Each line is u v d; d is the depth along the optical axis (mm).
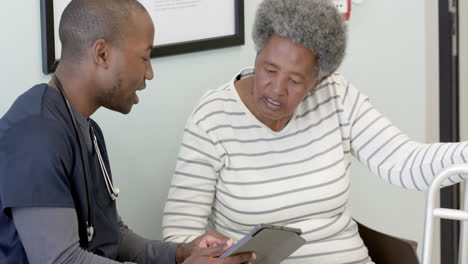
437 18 2777
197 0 2076
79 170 1415
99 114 1913
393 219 2781
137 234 1892
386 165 1891
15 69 1739
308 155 1828
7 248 1363
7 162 1328
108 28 1424
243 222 1817
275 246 1546
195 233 1800
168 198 1840
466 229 1587
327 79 1906
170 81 2062
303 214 1825
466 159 1755
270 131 1816
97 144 1562
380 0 2598
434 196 1514
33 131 1344
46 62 1771
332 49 1678
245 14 2223
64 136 1380
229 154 1810
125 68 1452
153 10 1973
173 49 2020
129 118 1983
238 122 1826
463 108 2977
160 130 2062
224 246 1536
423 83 2779
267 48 1684
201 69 2137
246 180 1806
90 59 1432
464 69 2949
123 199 2004
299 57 1655
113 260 1435
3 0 1696
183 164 1825
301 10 1642
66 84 1448
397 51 2682
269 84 1687
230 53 2207
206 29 2115
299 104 1842
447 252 3035
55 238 1338
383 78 2662
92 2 1430
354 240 1883
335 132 1857
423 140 2822
